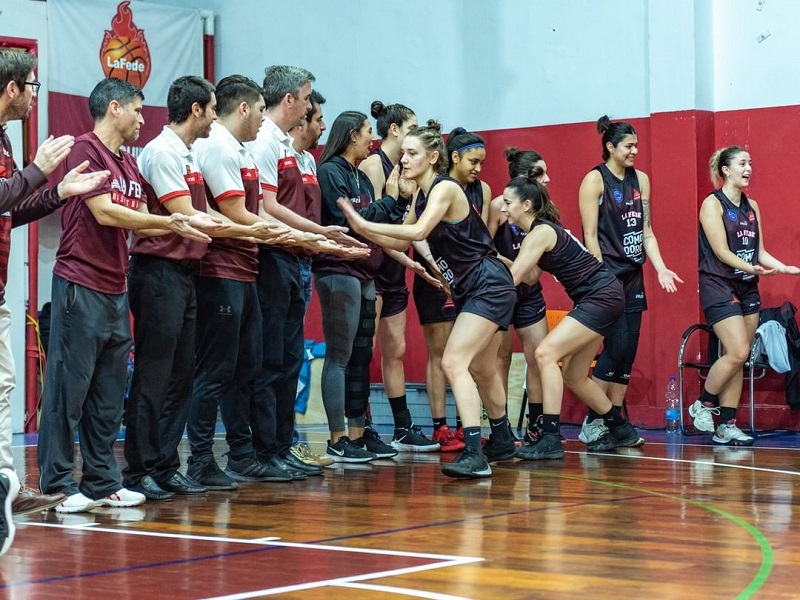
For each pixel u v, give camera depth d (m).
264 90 6.28
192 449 5.85
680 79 9.52
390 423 10.45
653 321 9.71
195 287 5.57
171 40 11.64
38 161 4.34
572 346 7.25
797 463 7.04
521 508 5.17
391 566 3.82
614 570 3.76
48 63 10.70
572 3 10.15
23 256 10.24
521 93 10.42
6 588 3.53
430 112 10.91
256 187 5.85
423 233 6.18
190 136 5.44
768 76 9.52
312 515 4.98
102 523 4.79
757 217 8.72
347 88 11.38
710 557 3.99
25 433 10.08
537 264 7.38
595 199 8.37
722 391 8.59
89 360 5.02
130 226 4.92
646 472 6.57
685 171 9.52
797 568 3.80
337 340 7.01
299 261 6.37
